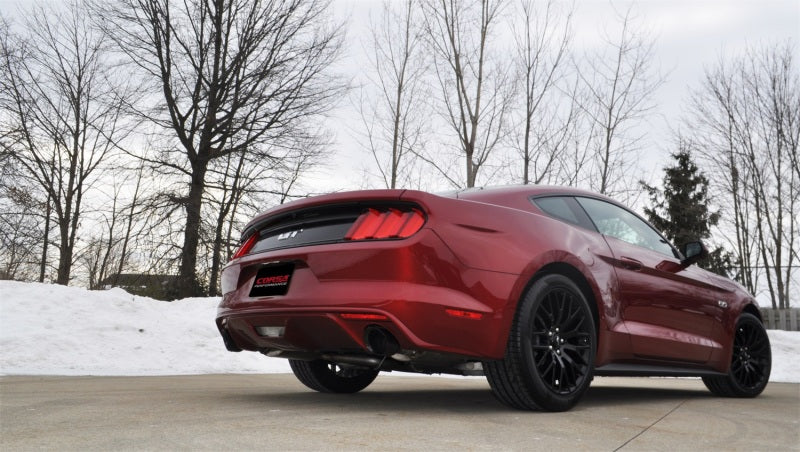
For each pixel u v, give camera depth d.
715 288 4.49
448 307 2.82
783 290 22.50
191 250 19.48
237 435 2.24
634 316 3.71
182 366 7.13
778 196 24.80
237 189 20.09
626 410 3.36
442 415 2.91
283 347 3.22
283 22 20.59
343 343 2.99
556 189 3.72
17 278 23.50
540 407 3.10
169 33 20.41
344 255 2.91
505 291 2.98
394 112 16.84
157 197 19.55
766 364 4.84
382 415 2.85
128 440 2.12
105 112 24.48
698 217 30.69
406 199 2.93
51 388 4.05
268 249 3.29
